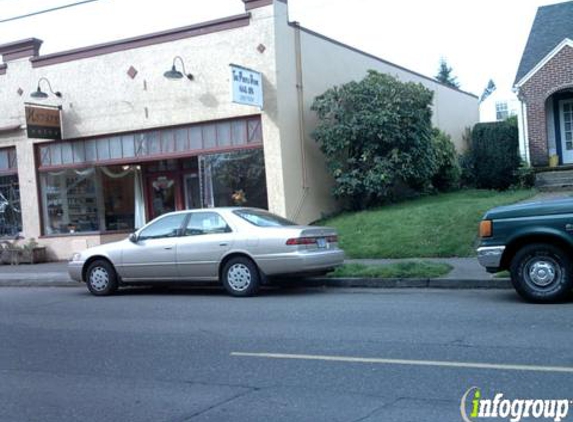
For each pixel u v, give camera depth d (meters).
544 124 20.91
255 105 16.42
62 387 6.42
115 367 7.08
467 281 11.36
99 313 10.69
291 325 8.74
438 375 6.09
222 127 17.52
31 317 10.62
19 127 20.06
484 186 22.78
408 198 20.36
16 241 20.39
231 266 11.67
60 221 19.95
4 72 20.36
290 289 12.41
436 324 8.32
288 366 6.69
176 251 12.09
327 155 18.27
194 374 6.61
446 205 17.25
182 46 17.77
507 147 22.12
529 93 21.08
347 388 5.87
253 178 17.19
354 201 19.08
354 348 7.28
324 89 19.08
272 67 16.78
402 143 18.20
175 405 5.67
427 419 5.02
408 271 12.07
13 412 5.72
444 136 22.75
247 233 11.58
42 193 20.14
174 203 19.81
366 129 17.64
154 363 7.15
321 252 11.55
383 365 6.53
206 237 11.88
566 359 6.38
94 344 8.27
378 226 16.28
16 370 7.17
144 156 18.52
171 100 17.95
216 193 17.62
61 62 19.39
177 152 18.06
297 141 17.58
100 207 19.36
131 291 13.46
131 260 12.52
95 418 5.46
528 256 9.47
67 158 19.67
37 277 15.84
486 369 6.19
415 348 7.12
